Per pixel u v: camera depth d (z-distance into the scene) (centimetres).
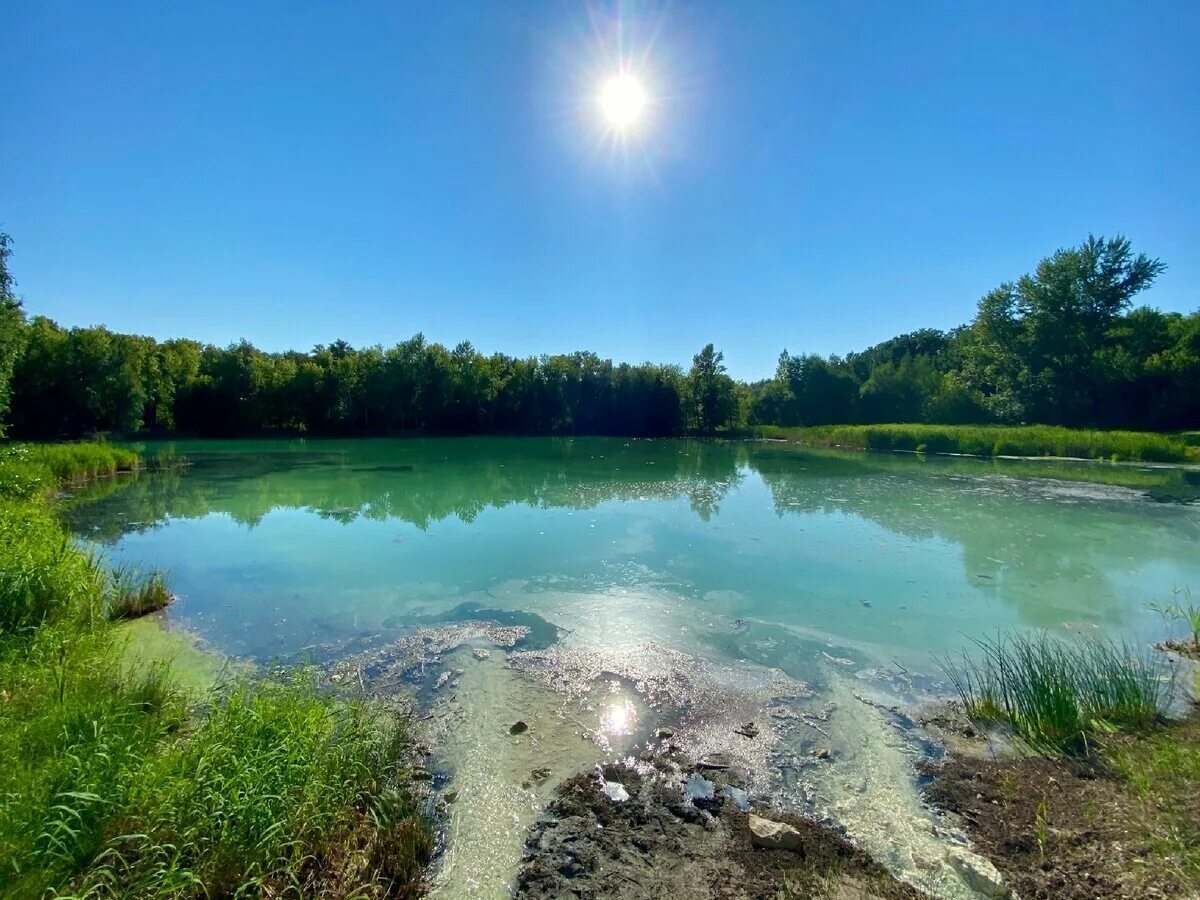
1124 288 4159
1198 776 410
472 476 2203
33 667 529
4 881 287
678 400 5319
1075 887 325
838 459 2906
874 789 436
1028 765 457
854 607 852
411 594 897
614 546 1185
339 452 3152
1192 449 2573
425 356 4812
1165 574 1005
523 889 342
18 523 863
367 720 495
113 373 3881
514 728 520
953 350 5928
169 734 471
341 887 335
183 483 2002
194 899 313
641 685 609
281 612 819
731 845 376
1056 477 2191
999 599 884
